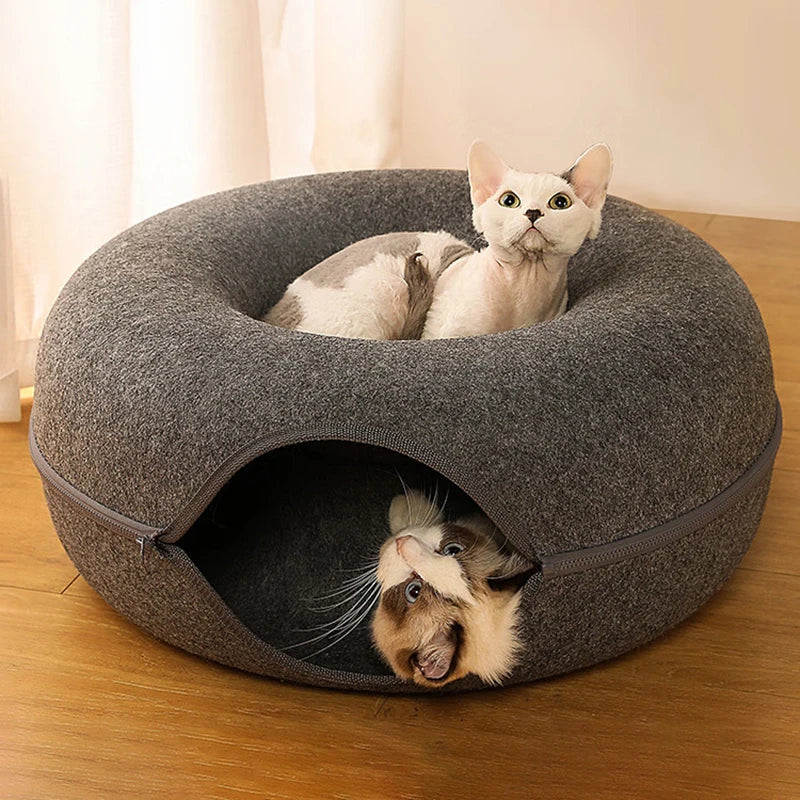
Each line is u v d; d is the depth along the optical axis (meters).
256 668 1.17
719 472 1.16
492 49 2.77
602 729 1.12
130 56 1.87
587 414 1.07
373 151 2.52
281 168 2.36
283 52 2.27
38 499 1.56
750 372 1.21
